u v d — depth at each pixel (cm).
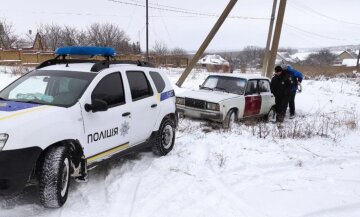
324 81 2889
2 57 2781
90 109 473
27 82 519
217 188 516
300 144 793
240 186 530
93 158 488
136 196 477
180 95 1027
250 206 459
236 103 1005
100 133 496
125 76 571
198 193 495
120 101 547
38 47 4100
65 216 414
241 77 1089
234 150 715
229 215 430
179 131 855
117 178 535
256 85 1111
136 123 579
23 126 390
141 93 608
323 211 450
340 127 1035
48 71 532
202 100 970
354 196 500
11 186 378
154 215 425
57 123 425
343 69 4719
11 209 422
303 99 1647
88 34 4022
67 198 456
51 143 411
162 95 667
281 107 1137
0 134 373
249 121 1057
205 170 591
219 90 1081
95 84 501
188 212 435
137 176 550
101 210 435
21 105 445
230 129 910
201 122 986
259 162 645
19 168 378
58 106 452
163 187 511
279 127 957
